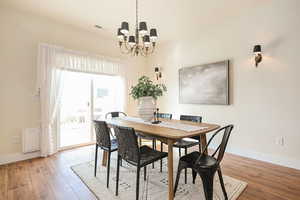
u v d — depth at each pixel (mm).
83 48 3734
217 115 3451
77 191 1966
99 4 2674
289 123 2547
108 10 2859
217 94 3381
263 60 2793
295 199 1768
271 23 2689
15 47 2877
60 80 3305
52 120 3203
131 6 2734
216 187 1998
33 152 3061
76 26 3498
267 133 2777
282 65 2594
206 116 3646
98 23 3359
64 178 2283
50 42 3256
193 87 3818
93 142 4012
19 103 2922
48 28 3230
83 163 2799
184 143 2410
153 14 3008
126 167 2645
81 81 3865
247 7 2842
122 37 2314
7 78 2809
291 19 2496
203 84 3621
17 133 2906
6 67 2799
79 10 2861
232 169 2504
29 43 3016
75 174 2404
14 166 2666
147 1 2596
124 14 2992
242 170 2469
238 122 3135
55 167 2639
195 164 1606
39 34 3125
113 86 4316
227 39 3268
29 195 1878
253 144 2947
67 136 3766
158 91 2465
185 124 2236
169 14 3012
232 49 3195
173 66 4355
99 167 2643
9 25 2818
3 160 2762
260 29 2814
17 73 2900
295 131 2494
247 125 3016
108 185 2062
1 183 2139
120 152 1904
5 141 2795
